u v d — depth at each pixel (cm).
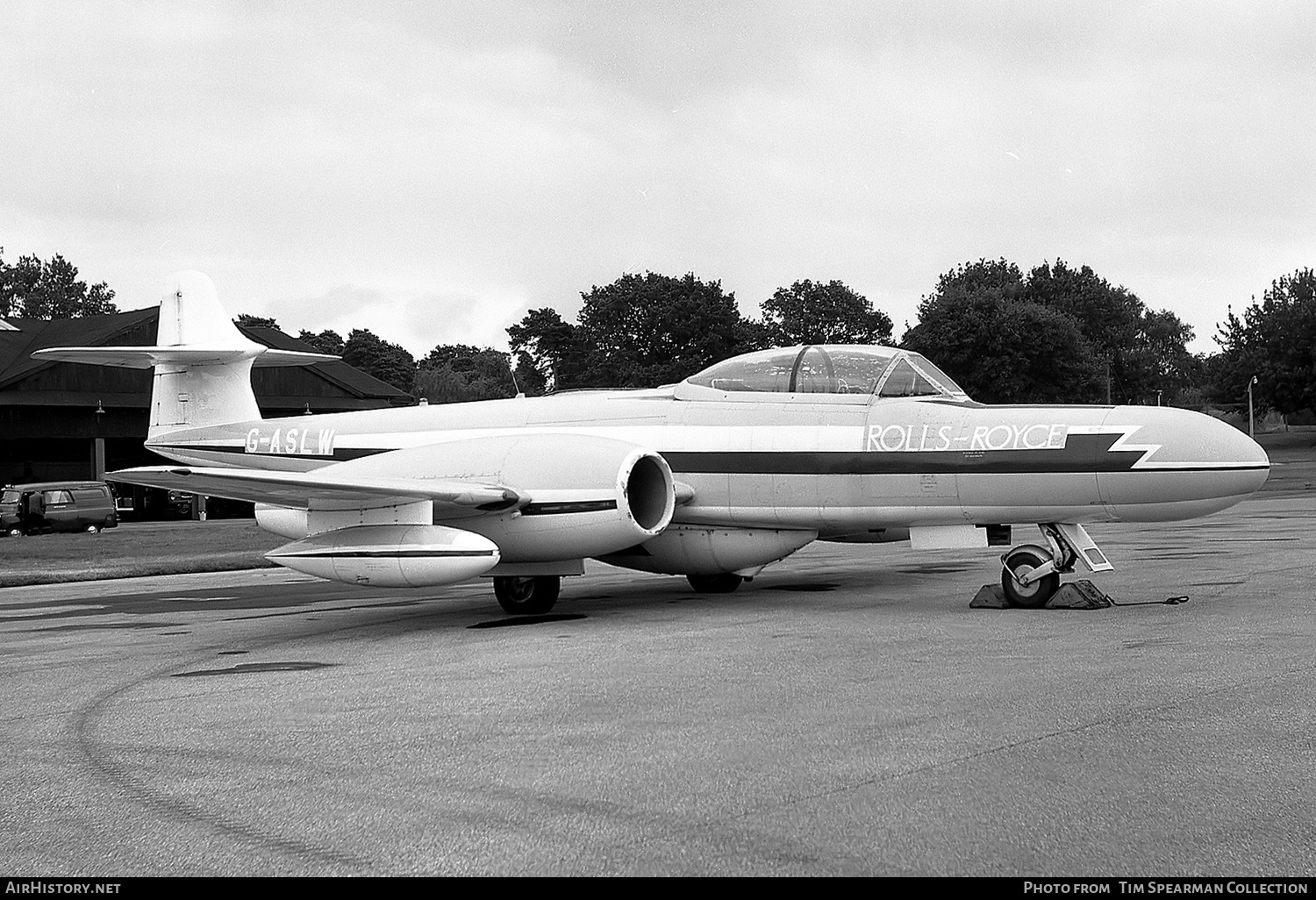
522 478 1227
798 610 1188
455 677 827
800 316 7838
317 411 5047
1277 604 1097
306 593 1656
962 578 1517
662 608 1262
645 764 554
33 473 4834
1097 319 8612
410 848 447
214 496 1270
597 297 7512
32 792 545
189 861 443
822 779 517
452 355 11738
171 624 1271
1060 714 631
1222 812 458
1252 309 7606
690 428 1314
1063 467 1107
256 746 624
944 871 405
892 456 1197
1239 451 1067
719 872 410
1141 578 1398
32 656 1019
